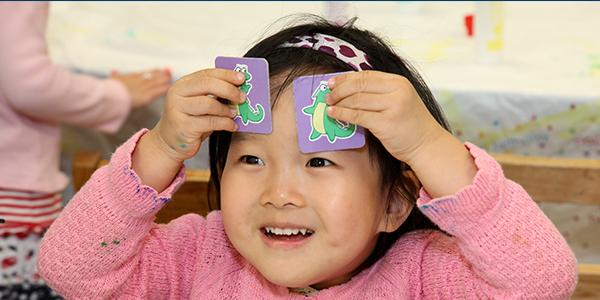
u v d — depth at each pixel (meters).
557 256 1.08
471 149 1.08
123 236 1.17
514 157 1.44
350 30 1.24
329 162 1.11
